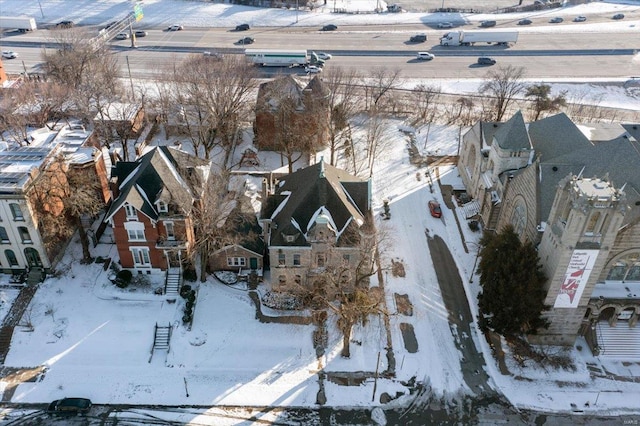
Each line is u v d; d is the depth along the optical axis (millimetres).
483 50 154875
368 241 64750
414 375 63562
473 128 91562
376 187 94438
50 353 63875
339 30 168625
